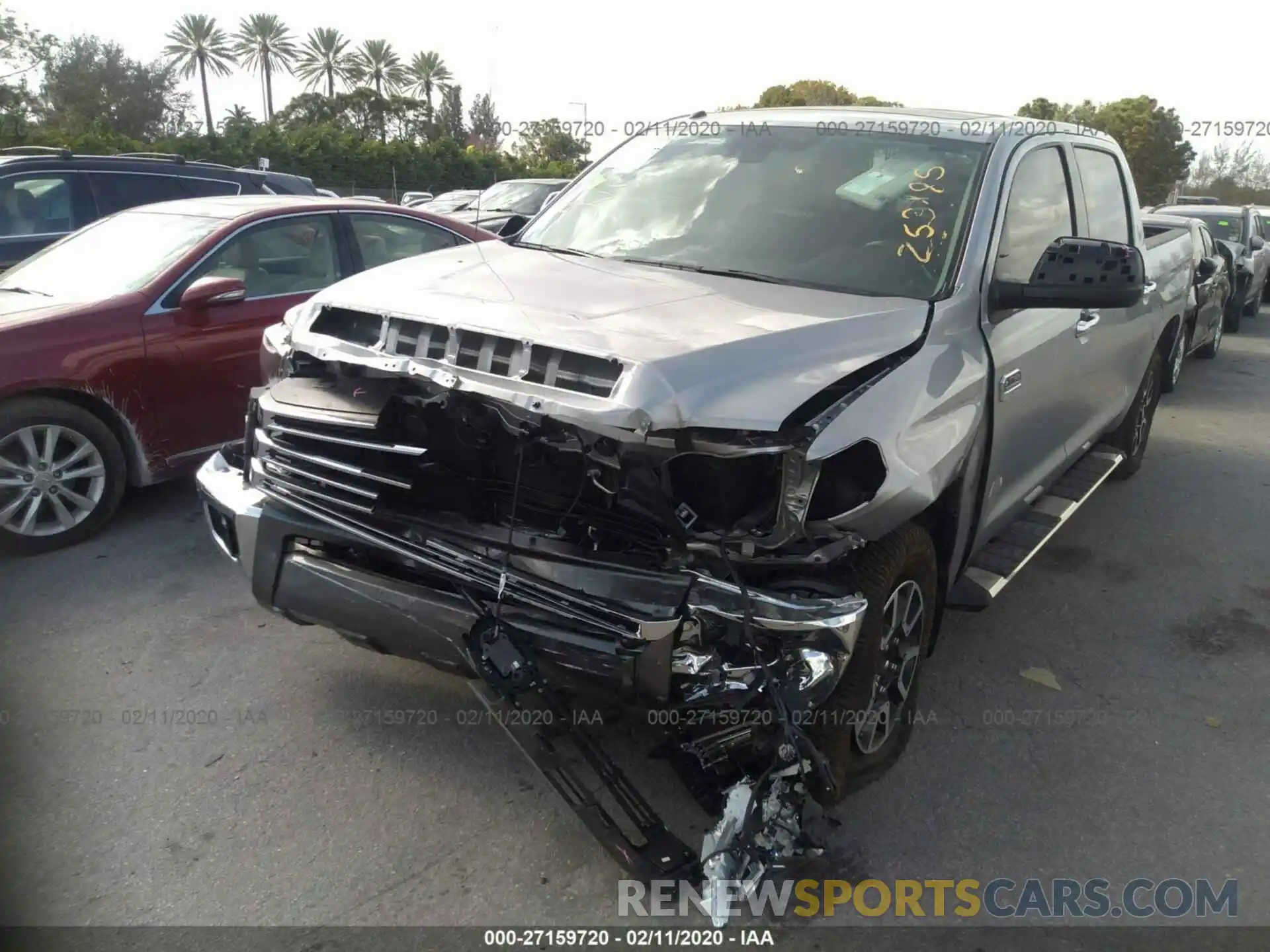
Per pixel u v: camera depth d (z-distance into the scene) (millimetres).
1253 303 15742
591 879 2943
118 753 3441
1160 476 7070
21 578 4738
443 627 2916
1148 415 6797
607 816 2762
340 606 3113
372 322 3227
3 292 5617
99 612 4426
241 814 3162
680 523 2760
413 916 2777
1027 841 3203
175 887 2852
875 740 3338
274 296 5801
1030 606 4918
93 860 2943
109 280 5504
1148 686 4191
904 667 3389
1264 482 6988
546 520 3014
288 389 3312
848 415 2785
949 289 3506
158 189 8617
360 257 6332
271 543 3266
